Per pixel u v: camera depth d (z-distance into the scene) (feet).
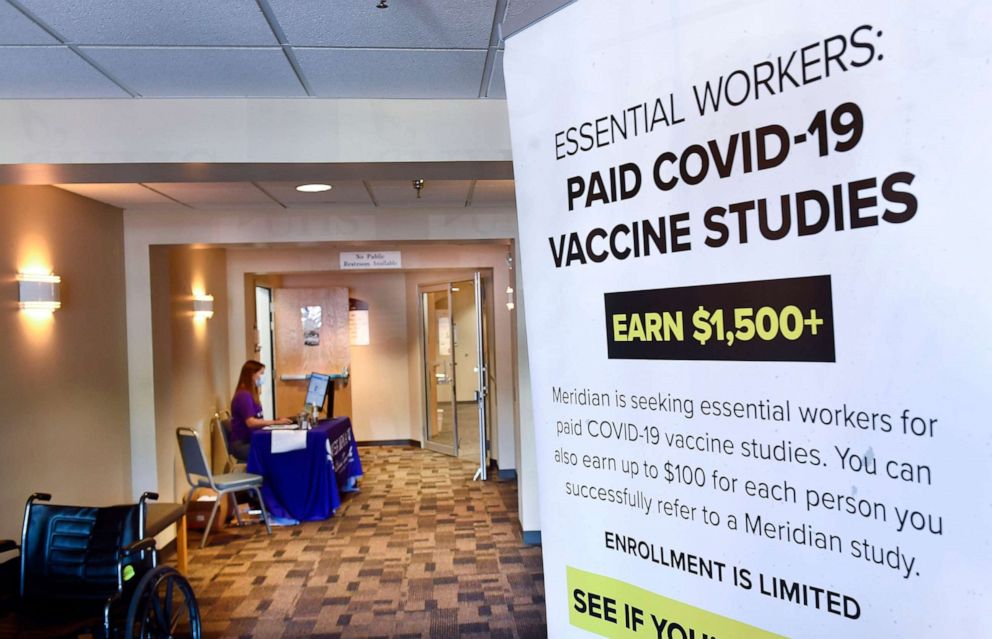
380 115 9.53
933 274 2.18
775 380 2.59
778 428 2.59
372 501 21.59
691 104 2.79
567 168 3.28
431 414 29.94
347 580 14.85
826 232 2.43
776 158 2.55
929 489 2.21
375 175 10.41
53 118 9.12
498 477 24.53
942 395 2.17
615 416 3.16
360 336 30.89
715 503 2.80
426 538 17.79
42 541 9.91
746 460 2.69
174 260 18.40
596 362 3.22
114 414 15.11
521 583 14.55
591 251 3.20
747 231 2.64
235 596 13.98
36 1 6.36
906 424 2.25
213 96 9.21
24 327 11.69
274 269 23.84
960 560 2.15
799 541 2.55
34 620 9.18
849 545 2.42
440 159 9.60
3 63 7.82
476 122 9.62
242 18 6.84
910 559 2.26
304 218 16.56
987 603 2.10
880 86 2.27
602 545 3.26
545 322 3.44
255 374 21.38
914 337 2.22
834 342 2.42
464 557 16.28
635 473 3.09
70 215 13.47
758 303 2.62
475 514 19.97
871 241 2.31
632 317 3.05
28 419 11.72
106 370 14.78
